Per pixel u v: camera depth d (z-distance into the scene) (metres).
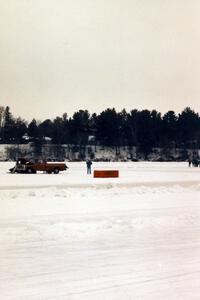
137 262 9.78
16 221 14.68
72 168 65.00
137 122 128.88
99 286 8.05
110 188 28.67
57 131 123.00
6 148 111.94
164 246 11.46
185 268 9.35
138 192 26.48
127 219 15.62
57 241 11.77
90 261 9.77
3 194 23.44
